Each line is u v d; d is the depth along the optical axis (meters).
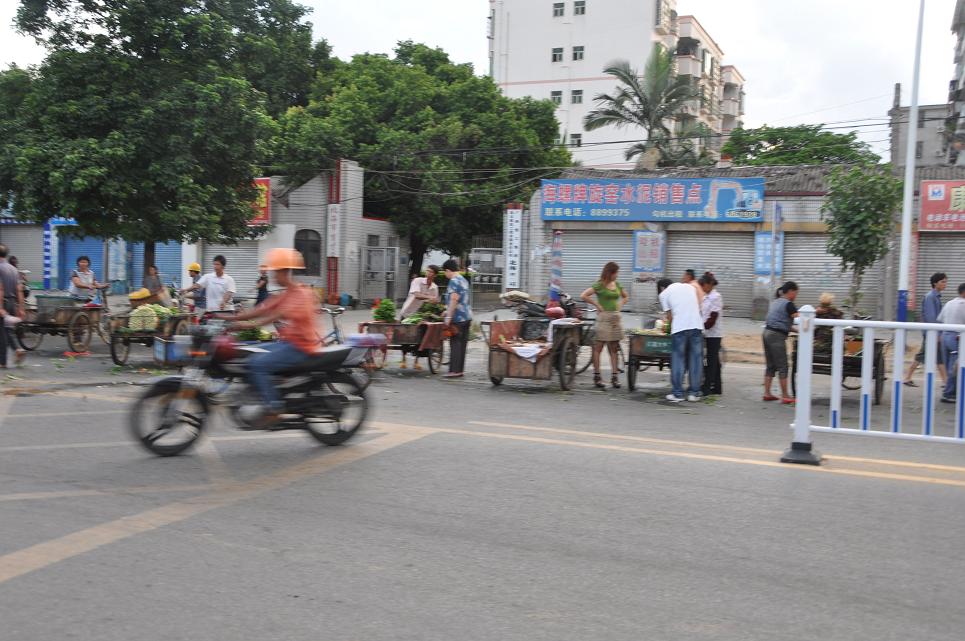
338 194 29.86
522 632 3.52
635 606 3.82
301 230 30.56
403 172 30.80
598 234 27.45
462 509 5.30
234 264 31.41
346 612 3.71
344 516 5.13
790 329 10.76
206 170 18.33
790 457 6.73
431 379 12.51
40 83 17.00
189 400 6.71
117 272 33.19
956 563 4.45
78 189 15.80
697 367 10.67
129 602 3.79
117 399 9.48
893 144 25.80
